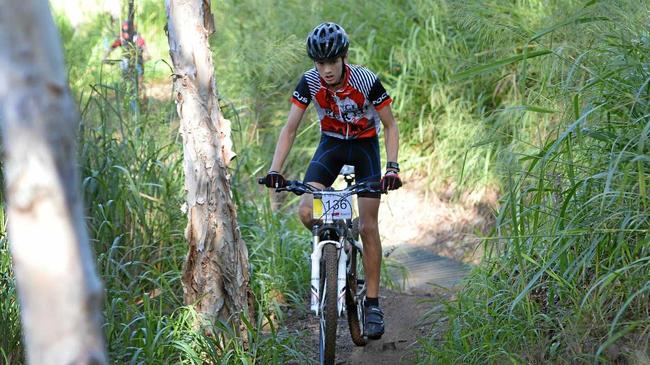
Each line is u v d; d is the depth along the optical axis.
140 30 14.50
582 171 5.62
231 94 11.35
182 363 5.43
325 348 5.47
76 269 2.42
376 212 6.06
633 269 4.97
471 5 8.91
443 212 9.57
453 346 5.65
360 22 11.51
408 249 9.15
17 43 2.34
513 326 5.42
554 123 8.04
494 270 6.33
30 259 2.38
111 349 5.50
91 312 2.46
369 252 6.15
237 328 5.88
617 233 5.18
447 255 8.84
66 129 2.43
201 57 5.71
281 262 7.50
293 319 6.97
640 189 4.71
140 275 6.97
